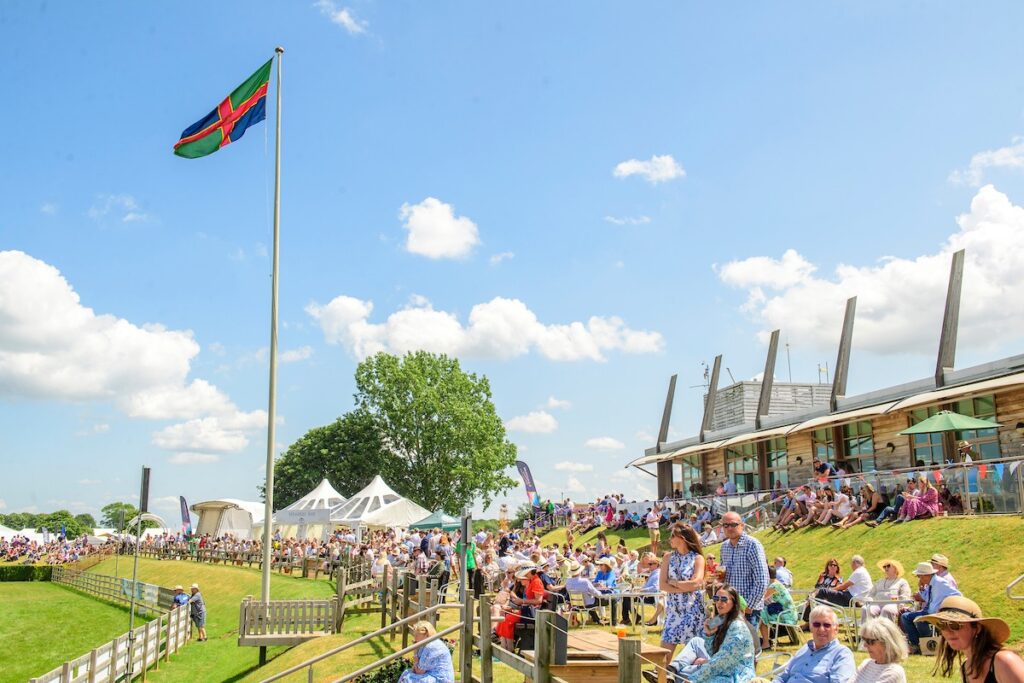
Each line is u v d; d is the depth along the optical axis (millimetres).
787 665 7375
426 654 10617
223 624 30219
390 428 69875
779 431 34062
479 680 10641
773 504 27000
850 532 21984
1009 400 24609
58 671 14656
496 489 68688
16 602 41938
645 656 7836
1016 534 16609
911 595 12773
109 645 17516
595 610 17094
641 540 34812
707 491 42938
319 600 21156
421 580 16297
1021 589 14219
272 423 22734
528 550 23297
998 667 4734
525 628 11102
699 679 7082
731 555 8000
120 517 20141
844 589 13797
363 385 71500
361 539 42688
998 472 18703
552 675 7984
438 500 67812
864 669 6801
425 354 71875
